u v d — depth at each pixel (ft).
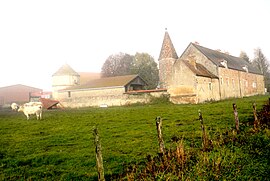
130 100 152.25
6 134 54.65
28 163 33.17
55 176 27.94
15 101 284.61
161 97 141.79
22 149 40.11
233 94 173.06
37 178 27.66
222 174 24.25
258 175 24.08
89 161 32.09
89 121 69.41
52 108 151.02
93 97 169.27
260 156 28.94
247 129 41.14
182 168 25.02
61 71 254.47
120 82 171.12
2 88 293.02
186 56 165.27
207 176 23.71
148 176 24.58
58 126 62.85
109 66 298.15
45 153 36.78
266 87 283.38
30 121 76.64
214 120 55.52
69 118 79.20
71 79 254.27
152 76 285.02
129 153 34.96
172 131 47.39
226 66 166.81
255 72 220.84
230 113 64.69
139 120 66.23
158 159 28.27
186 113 73.82
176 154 27.61
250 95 203.51
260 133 36.81
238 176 23.77
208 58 158.10
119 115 80.53
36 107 82.64
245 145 32.99
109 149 37.52
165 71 172.14
